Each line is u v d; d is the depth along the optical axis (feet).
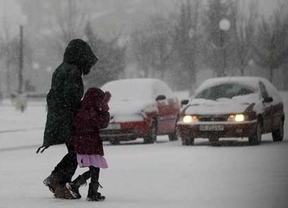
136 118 116.16
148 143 119.75
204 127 105.81
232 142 116.26
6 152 110.22
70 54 56.13
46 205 50.93
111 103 119.75
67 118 54.60
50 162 89.45
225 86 113.09
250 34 292.20
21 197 55.62
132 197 54.44
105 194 56.44
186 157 88.58
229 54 280.10
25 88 345.31
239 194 54.85
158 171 72.90
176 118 131.54
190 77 292.20
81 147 53.42
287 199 51.88
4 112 215.31
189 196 54.34
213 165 77.77
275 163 78.79
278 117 117.91
